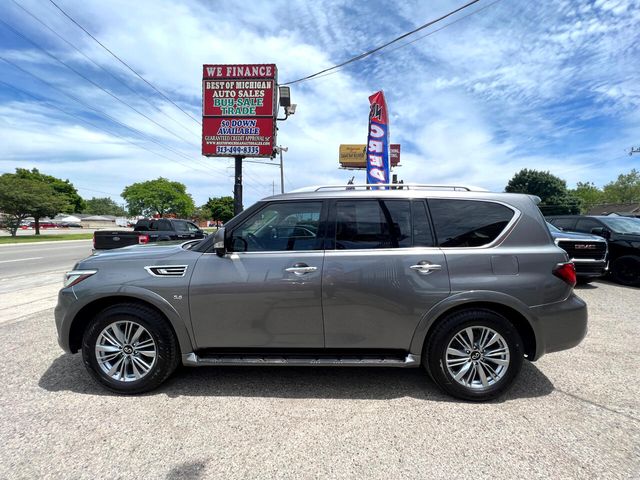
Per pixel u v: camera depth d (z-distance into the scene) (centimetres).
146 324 300
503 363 293
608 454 230
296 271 297
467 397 294
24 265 1216
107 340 308
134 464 221
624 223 892
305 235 310
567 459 226
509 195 319
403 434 252
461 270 294
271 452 233
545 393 310
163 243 396
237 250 310
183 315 301
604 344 426
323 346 303
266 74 1221
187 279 301
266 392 311
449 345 296
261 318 299
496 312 294
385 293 294
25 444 239
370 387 321
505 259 295
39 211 3338
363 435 251
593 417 273
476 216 310
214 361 304
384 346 300
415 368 359
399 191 319
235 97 1231
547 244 304
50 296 685
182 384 325
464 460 225
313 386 322
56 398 300
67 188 7856
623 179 6750
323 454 231
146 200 6775
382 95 902
